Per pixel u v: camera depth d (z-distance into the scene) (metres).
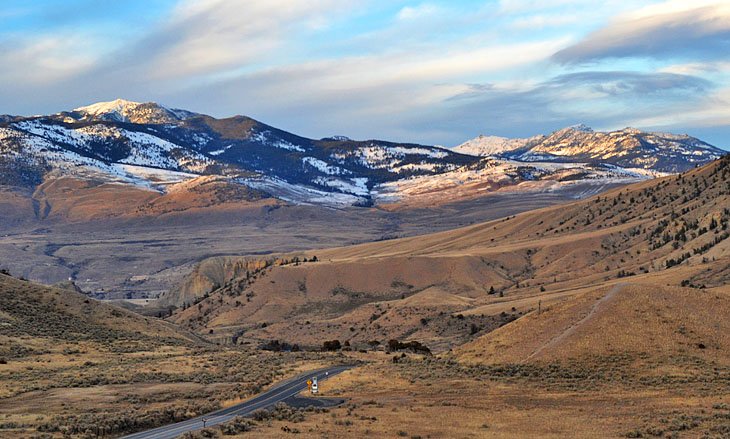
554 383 84.81
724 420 63.69
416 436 59.88
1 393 86.69
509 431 62.28
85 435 61.53
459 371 95.25
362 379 94.19
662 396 76.19
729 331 94.06
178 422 69.00
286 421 67.19
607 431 61.41
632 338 93.31
